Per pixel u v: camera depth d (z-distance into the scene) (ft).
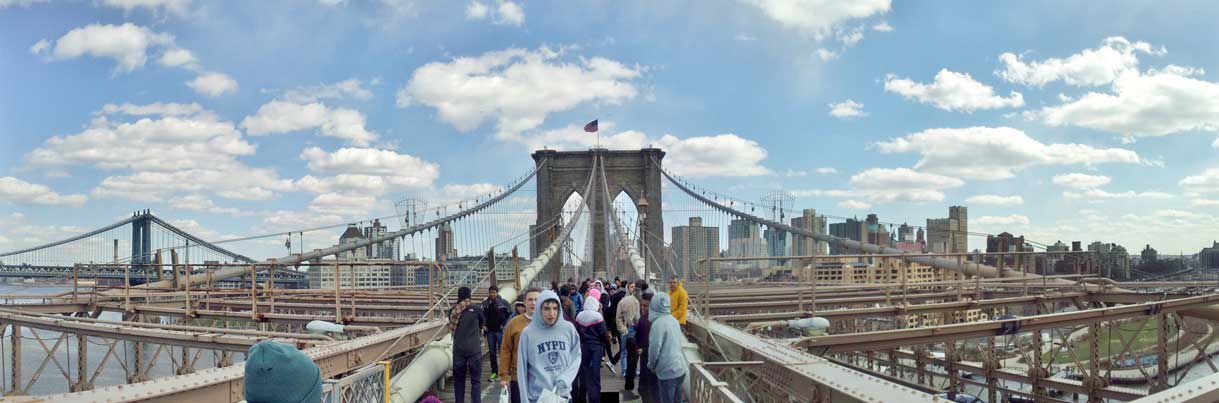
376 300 69.46
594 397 26.58
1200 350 61.98
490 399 35.68
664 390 25.30
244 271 86.43
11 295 68.18
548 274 145.18
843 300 63.52
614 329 43.39
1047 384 66.18
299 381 9.45
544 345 21.35
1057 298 68.49
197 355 63.57
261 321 58.85
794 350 26.84
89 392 19.07
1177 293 66.64
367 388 20.93
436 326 42.68
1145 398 12.82
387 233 120.37
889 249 92.89
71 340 107.04
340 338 42.98
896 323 74.95
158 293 68.74
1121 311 55.21
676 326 25.84
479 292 66.28
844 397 17.81
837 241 104.06
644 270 77.51
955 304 60.85
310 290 60.18
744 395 26.76
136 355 63.00
